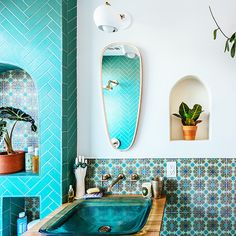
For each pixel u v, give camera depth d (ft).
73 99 5.47
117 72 5.52
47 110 4.99
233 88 5.37
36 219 5.72
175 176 5.40
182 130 5.71
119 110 5.50
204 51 5.40
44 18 5.01
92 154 5.55
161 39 5.46
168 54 5.44
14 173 5.14
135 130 5.43
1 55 5.04
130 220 4.49
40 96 5.00
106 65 5.55
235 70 5.37
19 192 4.94
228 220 5.33
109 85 5.54
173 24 5.45
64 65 5.08
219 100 5.38
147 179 5.44
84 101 5.59
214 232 5.35
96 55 5.58
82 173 5.28
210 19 5.41
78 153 5.59
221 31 5.16
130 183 5.46
